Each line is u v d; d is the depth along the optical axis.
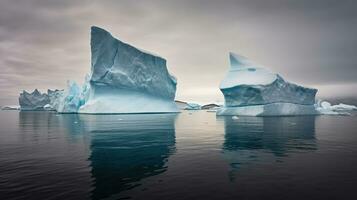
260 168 10.34
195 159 11.95
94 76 49.03
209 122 33.69
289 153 13.23
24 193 7.61
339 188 8.00
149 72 52.09
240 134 21.08
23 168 10.38
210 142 16.98
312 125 28.56
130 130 24.09
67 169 10.26
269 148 14.70
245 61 48.72
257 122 32.81
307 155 12.70
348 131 22.80
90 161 11.60
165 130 24.12
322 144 15.97
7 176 9.29
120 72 49.53
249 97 43.47
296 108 46.69
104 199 7.18
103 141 17.45
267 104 43.19
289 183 8.49
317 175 9.34
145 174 9.57
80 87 62.38
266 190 7.86
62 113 58.31
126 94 51.88
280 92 44.66
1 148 14.91
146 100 53.69
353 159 11.80
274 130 23.81
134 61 50.59
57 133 21.84
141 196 7.41
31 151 13.94
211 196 7.41
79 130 24.05
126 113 50.41
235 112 45.88
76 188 8.06
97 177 9.20
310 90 48.94
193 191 7.81
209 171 9.95
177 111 58.34
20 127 27.25
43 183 8.52
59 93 76.81
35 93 89.81
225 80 47.06
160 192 7.73
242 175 9.40
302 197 7.31
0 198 7.23
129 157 12.44
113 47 49.31
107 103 49.59
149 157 12.42
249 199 7.19
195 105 96.75
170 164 11.03
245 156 12.53
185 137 19.42
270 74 44.56
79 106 56.31
